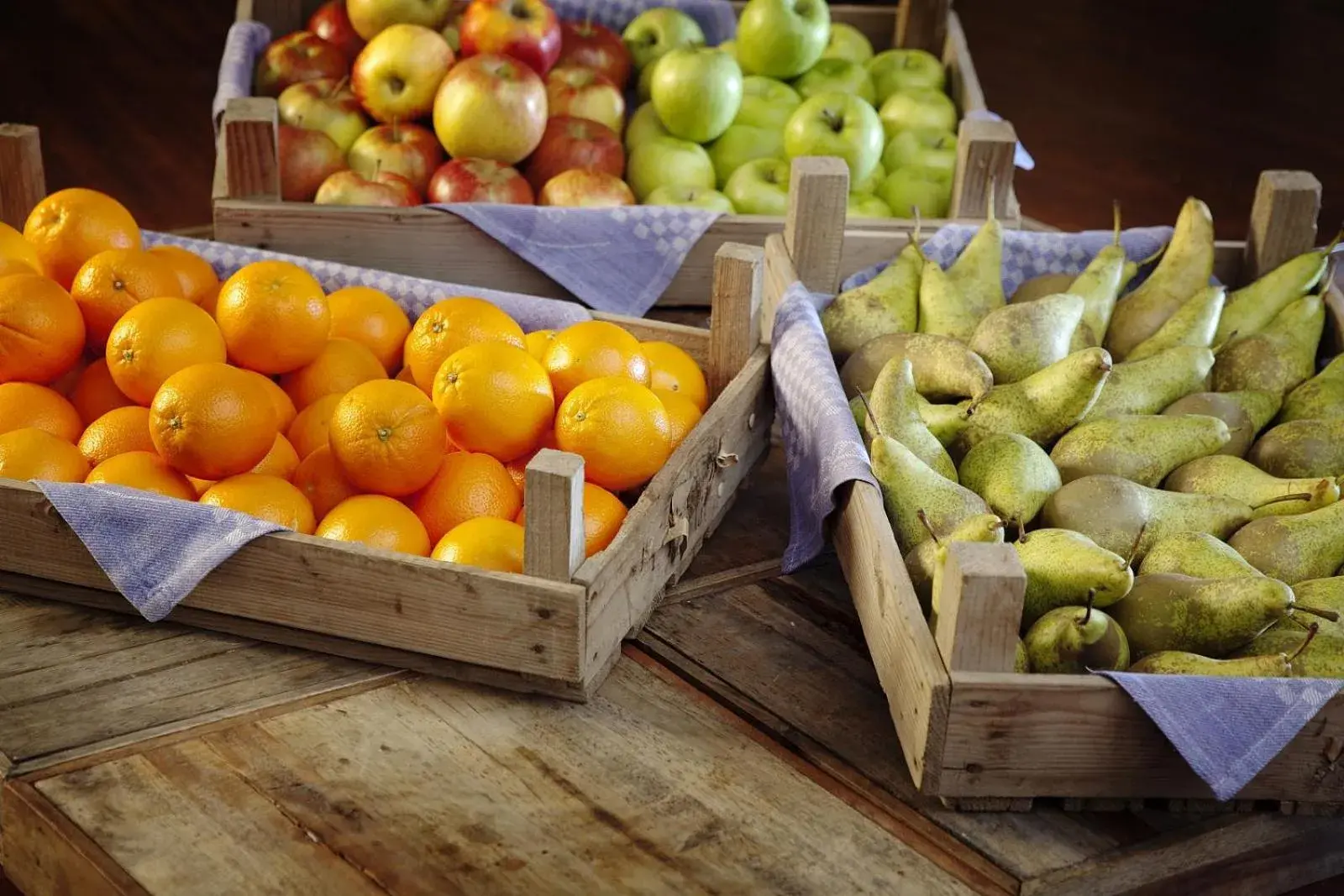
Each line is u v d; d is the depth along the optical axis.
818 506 1.18
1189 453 1.25
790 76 2.15
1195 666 1.00
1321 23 4.33
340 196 1.77
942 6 2.33
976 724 0.95
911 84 2.21
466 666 1.09
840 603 1.24
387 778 0.99
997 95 3.72
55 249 1.36
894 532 1.15
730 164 2.05
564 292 1.77
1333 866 1.04
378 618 1.08
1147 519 1.16
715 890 0.91
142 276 1.28
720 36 2.41
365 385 1.13
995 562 0.93
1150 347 1.42
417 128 1.96
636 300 1.76
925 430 1.23
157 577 1.09
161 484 1.14
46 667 1.08
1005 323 1.33
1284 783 0.99
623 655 1.15
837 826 0.97
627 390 1.16
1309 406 1.35
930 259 1.50
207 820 0.94
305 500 1.15
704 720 1.07
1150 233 1.59
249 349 1.24
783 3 2.08
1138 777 0.97
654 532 1.15
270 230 1.72
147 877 0.89
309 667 1.11
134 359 1.18
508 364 1.17
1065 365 1.24
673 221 1.75
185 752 1.00
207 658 1.11
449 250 1.75
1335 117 3.65
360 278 1.50
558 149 1.95
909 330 1.46
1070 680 0.94
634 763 1.02
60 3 4.06
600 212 1.75
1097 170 3.29
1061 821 0.99
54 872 0.95
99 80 3.59
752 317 1.38
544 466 1.00
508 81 1.87
